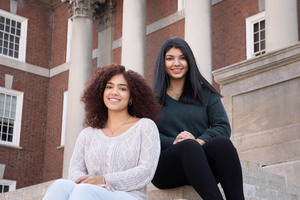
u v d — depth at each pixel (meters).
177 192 2.89
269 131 5.48
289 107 5.37
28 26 18.36
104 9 17.47
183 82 3.13
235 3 13.77
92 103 2.76
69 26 18.36
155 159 2.52
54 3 19.09
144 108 2.75
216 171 2.64
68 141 14.84
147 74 15.62
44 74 18.44
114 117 2.72
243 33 13.34
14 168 16.67
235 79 5.98
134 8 13.26
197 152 2.47
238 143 5.77
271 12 8.89
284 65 5.50
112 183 2.36
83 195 2.08
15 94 17.44
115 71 2.75
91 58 15.93
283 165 5.16
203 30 11.06
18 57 17.95
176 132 3.00
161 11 15.84
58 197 2.11
